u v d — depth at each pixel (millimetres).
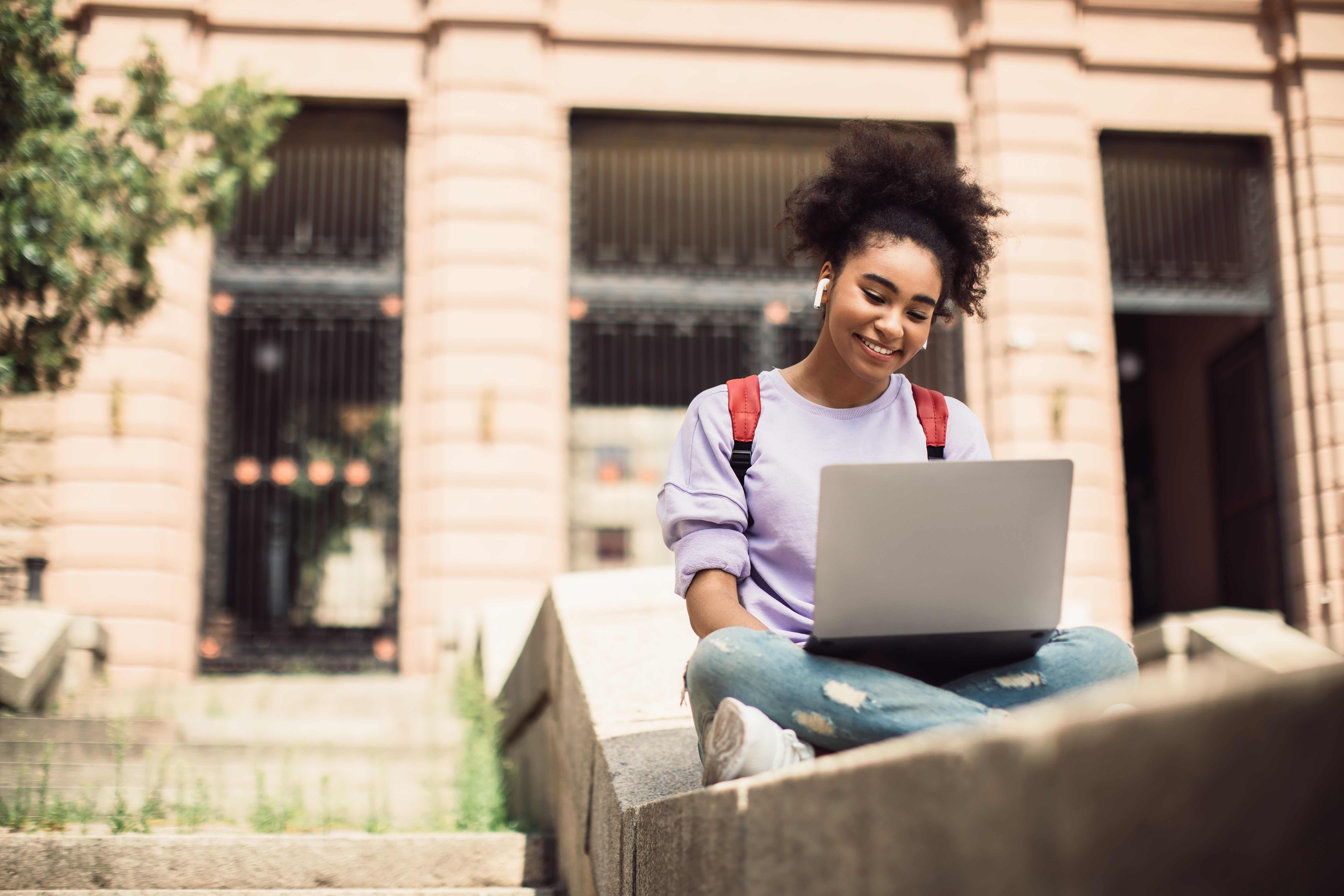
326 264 8211
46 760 3773
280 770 4977
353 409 8969
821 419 1834
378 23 8180
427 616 7605
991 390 8188
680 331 8547
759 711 1495
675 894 1581
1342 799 537
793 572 1757
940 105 8523
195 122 5953
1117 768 646
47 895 2859
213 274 8133
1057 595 1459
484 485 7723
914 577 1415
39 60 5199
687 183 9281
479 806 4191
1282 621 6016
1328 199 8570
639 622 3256
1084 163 8492
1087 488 8094
